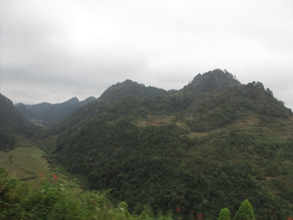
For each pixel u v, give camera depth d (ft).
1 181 11.87
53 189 11.94
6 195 11.39
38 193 11.64
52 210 10.67
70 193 12.32
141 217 13.85
